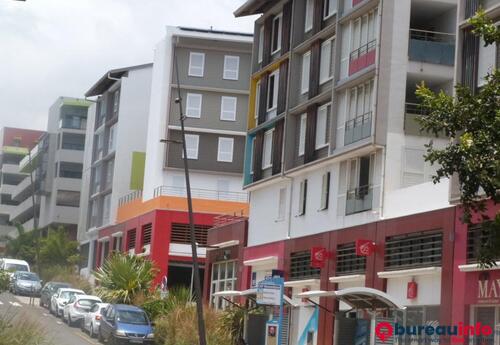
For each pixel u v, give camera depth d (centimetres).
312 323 4094
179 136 7306
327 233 4056
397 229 3419
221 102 7356
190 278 6812
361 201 3816
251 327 3684
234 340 3800
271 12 4981
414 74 3731
